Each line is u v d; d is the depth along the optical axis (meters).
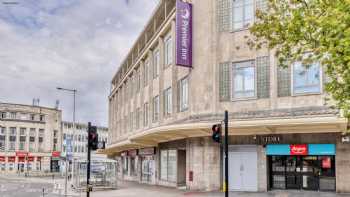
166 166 32.03
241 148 23.20
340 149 20.41
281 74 22.36
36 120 92.94
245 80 23.73
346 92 9.47
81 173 34.47
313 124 19.22
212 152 23.94
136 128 43.97
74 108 42.94
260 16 11.21
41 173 80.19
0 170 86.31
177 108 29.28
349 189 20.03
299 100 21.69
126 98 51.88
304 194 19.95
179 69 29.09
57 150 96.44
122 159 53.59
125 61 52.50
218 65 24.67
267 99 22.77
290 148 21.69
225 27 24.69
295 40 9.98
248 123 20.64
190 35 26.11
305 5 10.19
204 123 21.91
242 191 22.64
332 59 8.98
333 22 8.32
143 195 23.86
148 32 40.62
